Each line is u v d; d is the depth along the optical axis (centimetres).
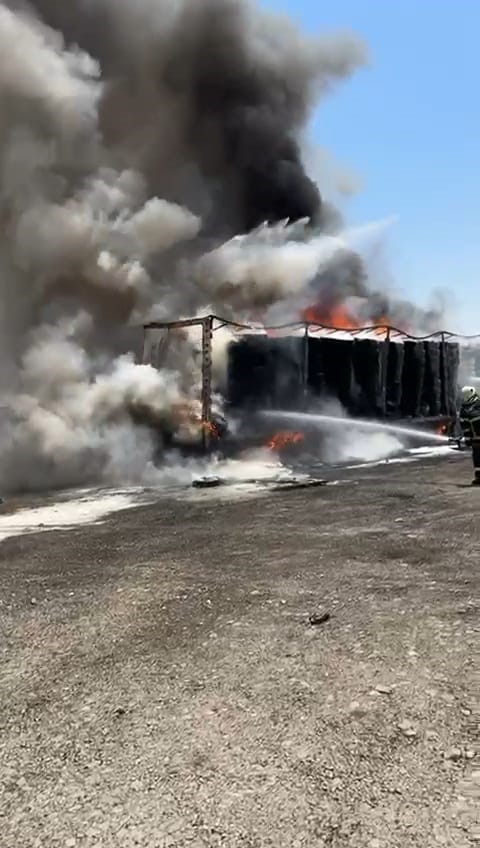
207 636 391
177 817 223
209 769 250
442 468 1223
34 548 647
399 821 213
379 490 962
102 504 918
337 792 231
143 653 371
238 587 490
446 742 258
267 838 209
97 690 326
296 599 455
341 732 271
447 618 397
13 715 304
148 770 252
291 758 254
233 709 296
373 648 356
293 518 765
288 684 318
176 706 303
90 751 269
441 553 568
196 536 681
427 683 310
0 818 229
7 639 401
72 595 484
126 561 582
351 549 598
